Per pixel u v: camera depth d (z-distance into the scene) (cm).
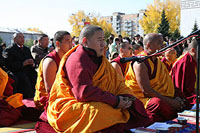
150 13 5547
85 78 277
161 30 4959
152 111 377
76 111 279
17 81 612
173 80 475
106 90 300
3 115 394
